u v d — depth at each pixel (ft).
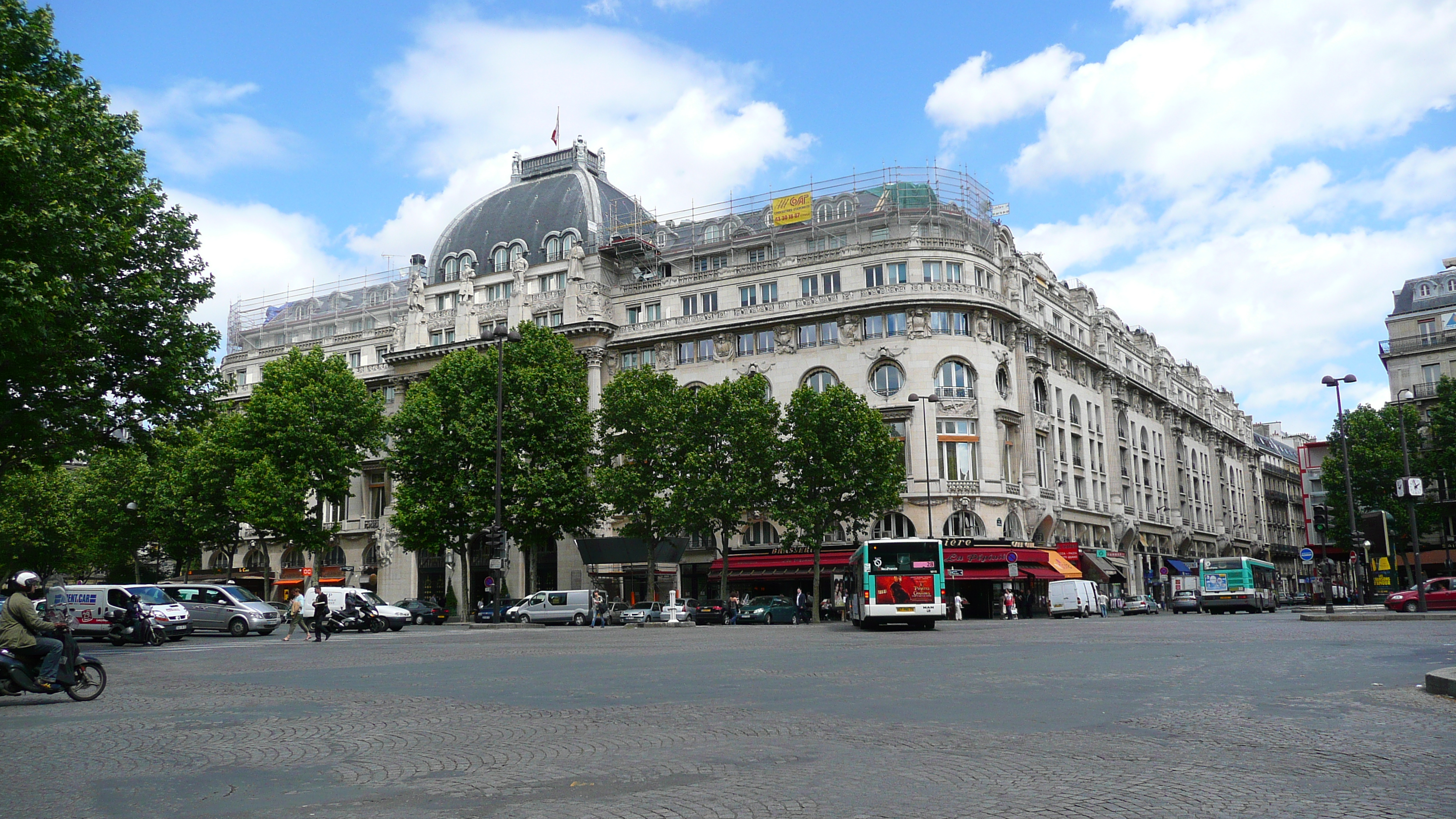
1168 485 336.70
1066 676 58.13
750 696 49.90
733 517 198.80
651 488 201.05
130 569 284.00
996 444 224.12
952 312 222.89
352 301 321.73
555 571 252.62
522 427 207.62
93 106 107.55
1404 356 287.28
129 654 97.45
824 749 33.58
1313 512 137.18
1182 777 28.14
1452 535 274.98
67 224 92.94
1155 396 330.54
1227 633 105.70
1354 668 60.34
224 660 85.40
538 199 276.41
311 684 60.03
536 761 31.96
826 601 218.79
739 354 238.89
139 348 115.65
